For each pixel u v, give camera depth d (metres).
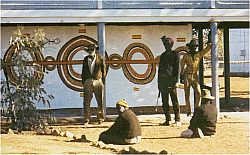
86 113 16.09
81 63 19.12
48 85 19.02
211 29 16.84
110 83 19.25
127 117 12.77
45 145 12.29
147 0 16.59
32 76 15.16
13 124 14.94
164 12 16.56
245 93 27.06
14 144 12.32
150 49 19.41
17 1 16.05
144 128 15.42
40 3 16.17
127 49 19.30
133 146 12.51
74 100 19.22
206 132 13.82
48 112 16.86
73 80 19.20
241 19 16.88
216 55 16.86
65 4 16.27
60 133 14.31
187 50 19.41
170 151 11.88
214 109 13.92
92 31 19.19
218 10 16.73
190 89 18.50
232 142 13.12
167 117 16.02
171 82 15.84
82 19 16.28
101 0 16.38
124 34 19.28
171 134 14.34
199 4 16.78
